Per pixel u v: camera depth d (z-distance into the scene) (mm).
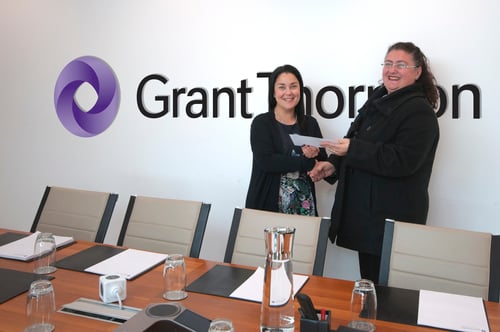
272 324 1359
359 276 3236
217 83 3486
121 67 3777
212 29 3459
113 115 3842
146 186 3809
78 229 2633
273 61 3305
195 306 1599
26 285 1758
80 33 3881
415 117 2379
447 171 2971
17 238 2361
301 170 2742
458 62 2869
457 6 2834
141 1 3654
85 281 1820
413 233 1990
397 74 2492
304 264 2109
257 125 2879
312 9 3162
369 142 2471
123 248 2238
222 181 3555
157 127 3717
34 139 4156
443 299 1668
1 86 4223
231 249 2256
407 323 1479
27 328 1414
